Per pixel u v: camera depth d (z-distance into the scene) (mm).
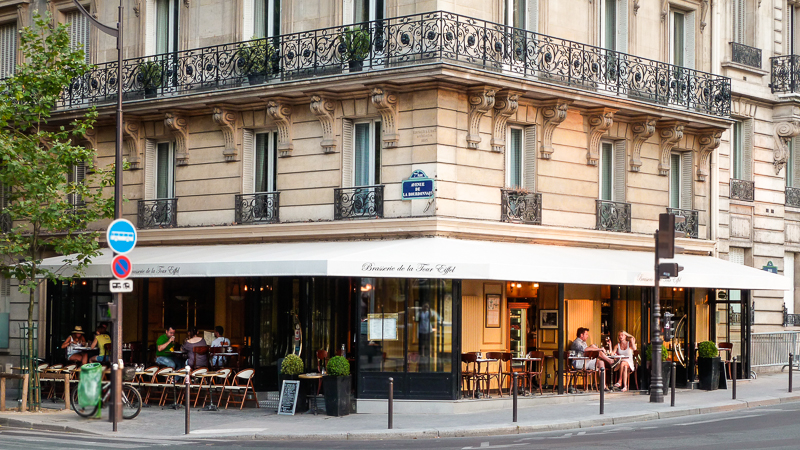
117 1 27844
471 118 22578
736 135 31266
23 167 21328
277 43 24312
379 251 20766
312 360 23484
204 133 25797
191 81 25812
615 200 26562
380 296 21938
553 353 23891
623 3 26922
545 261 21656
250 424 19281
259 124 24781
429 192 21844
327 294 23641
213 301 25984
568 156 24984
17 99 22172
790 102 31859
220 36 25781
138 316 27328
